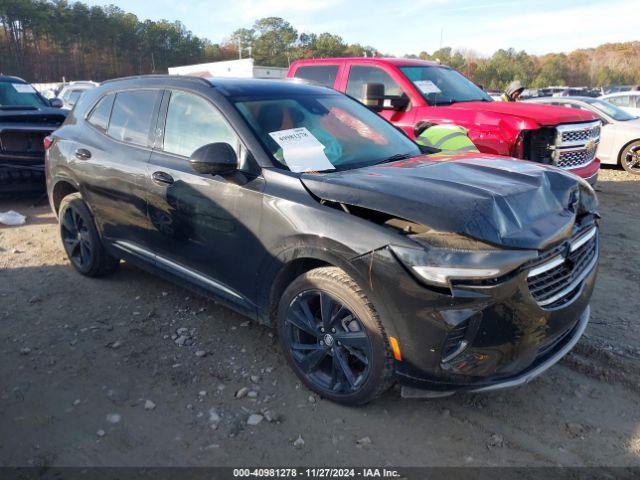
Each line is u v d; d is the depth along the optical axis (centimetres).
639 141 1009
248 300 325
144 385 314
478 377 252
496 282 236
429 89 652
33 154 719
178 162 356
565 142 573
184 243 357
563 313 267
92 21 9062
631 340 359
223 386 313
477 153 374
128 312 409
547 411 291
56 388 312
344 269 264
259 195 303
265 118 340
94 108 449
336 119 375
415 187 269
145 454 259
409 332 249
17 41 8344
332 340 285
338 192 275
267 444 265
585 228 298
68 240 486
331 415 287
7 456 258
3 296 438
